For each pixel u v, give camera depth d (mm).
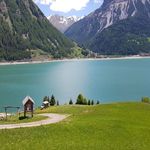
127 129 68375
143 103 100312
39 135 61562
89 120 74062
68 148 55125
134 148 58281
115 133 65375
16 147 54125
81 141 59188
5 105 190250
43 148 54344
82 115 82250
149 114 85250
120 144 59594
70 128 66562
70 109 98312
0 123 75562
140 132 67438
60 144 56844
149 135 66375
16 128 67500
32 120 78688
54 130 65125
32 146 55062
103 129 66938
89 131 65312
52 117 83312
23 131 64312
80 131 65000
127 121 75000
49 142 57562
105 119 75312
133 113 84625
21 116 88938
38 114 92500
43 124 72062
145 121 77500
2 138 59125
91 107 97125
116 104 96500
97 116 79688
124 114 82875
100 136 62812
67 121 74000
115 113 83562
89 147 56406
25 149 53375
